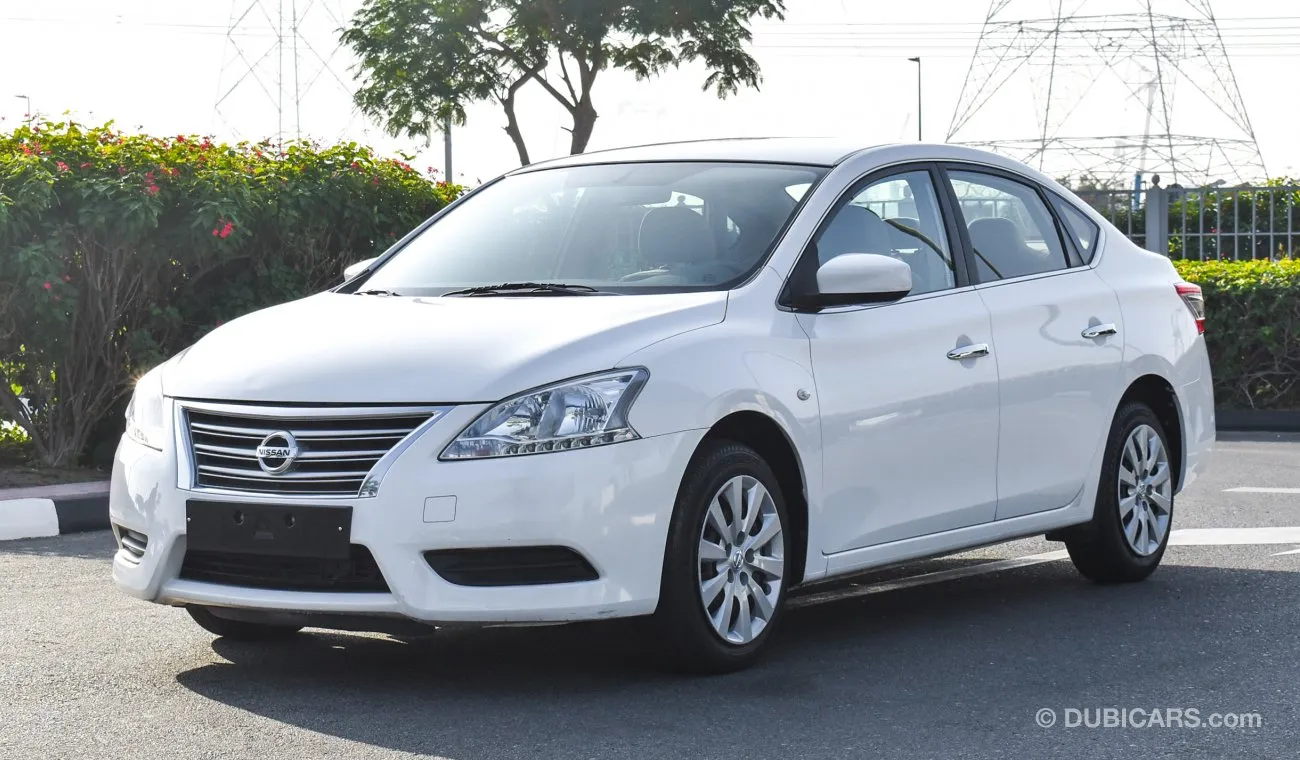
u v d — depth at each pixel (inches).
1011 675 201.2
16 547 315.0
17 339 392.5
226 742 170.2
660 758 163.6
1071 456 254.1
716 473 196.2
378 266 240.4
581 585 184.4
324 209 430.6
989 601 255.1
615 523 184.9
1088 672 202.7
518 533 180.1
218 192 400.2
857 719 178.9
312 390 187.2
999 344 239.1
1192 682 196.9
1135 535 269.7
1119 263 275.1
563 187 243.4
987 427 235.6
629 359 189.8
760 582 205.3
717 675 199.8
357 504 181.2
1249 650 215.5
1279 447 525.0
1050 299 253.0
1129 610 245.6
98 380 409.7
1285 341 632.4
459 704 186.1
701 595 195.5
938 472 227.8
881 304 223.6
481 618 180.9
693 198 228.5
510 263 227.1
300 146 446.0
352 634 228.1
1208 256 916.6
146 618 238.7
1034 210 263.3
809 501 208.2
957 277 239.1
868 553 218.1
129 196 381.7
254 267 430.3
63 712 183.3
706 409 193.2
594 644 219.3
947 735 172.2
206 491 189.6
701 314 201.9
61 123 400.8
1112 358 262.4
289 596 185.5
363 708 184.5
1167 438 282.0
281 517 184.4
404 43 1526.8
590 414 184.5
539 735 172.2
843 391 212.7
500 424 181.9
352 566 182.9
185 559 194.5
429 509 179.5
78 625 233.5
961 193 248.8
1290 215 887.1
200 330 420.5
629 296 208.1
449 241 239.1
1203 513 354.3
